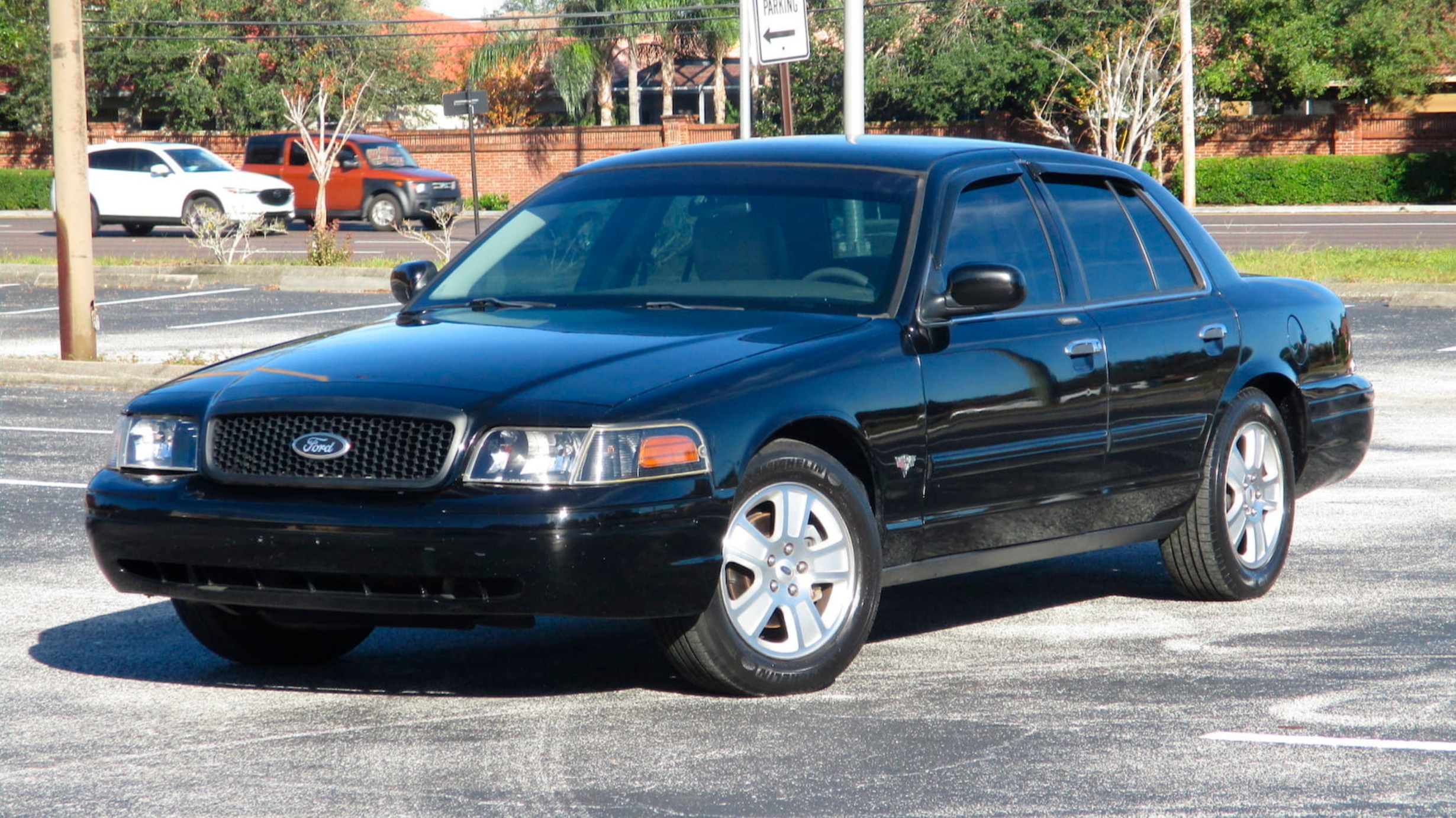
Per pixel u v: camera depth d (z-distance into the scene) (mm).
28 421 15258
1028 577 9398
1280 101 56312
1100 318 7836
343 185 46812
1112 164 8586
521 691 6812
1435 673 7090
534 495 5953
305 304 26406
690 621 6340
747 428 6309
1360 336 20422
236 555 6219
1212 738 6102
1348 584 9000
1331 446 9242
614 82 79500
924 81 57562
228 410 6391
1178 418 8148
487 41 66688
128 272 30125
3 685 6961
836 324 6922
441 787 5516
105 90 64812
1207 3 53844
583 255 7699
